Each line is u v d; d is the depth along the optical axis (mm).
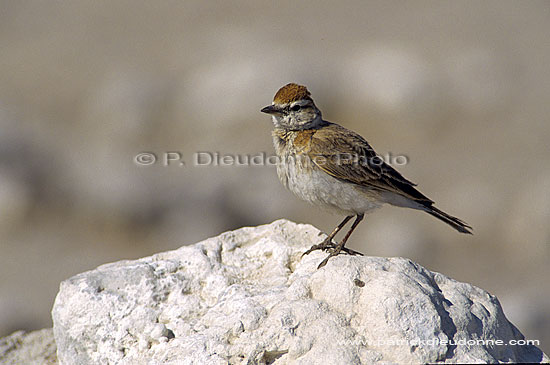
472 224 17516
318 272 6090
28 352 8133
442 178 19062
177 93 22766
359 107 21359
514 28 26219
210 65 24062
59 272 16688
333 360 5410
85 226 18578
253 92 21406
